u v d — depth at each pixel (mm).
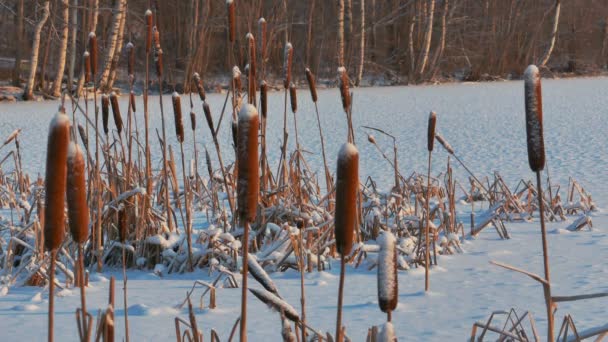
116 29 32469
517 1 46406
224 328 4555
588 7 50375
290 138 18484
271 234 6734
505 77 46656
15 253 6637
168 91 37656
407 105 28141
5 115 25656
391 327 1953
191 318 3090
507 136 17844
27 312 5062
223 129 20984
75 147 2047
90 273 6457
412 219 7109
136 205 6719
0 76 38531
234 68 6648
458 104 28203
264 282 2434
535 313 4742
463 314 4789
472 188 9789
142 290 5715
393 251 2061
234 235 6797
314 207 7148
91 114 24734
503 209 8766
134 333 4477
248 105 2080
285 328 2387
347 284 5816
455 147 16047
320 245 6609
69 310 5113
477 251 6965
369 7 45375
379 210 7508
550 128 19281
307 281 5926
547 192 10195
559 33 50094
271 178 7316
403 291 5504
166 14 38938
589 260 6355
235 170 7039
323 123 22203
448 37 46531
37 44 33281
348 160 1980
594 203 9258
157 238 6555
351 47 41344
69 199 2039
